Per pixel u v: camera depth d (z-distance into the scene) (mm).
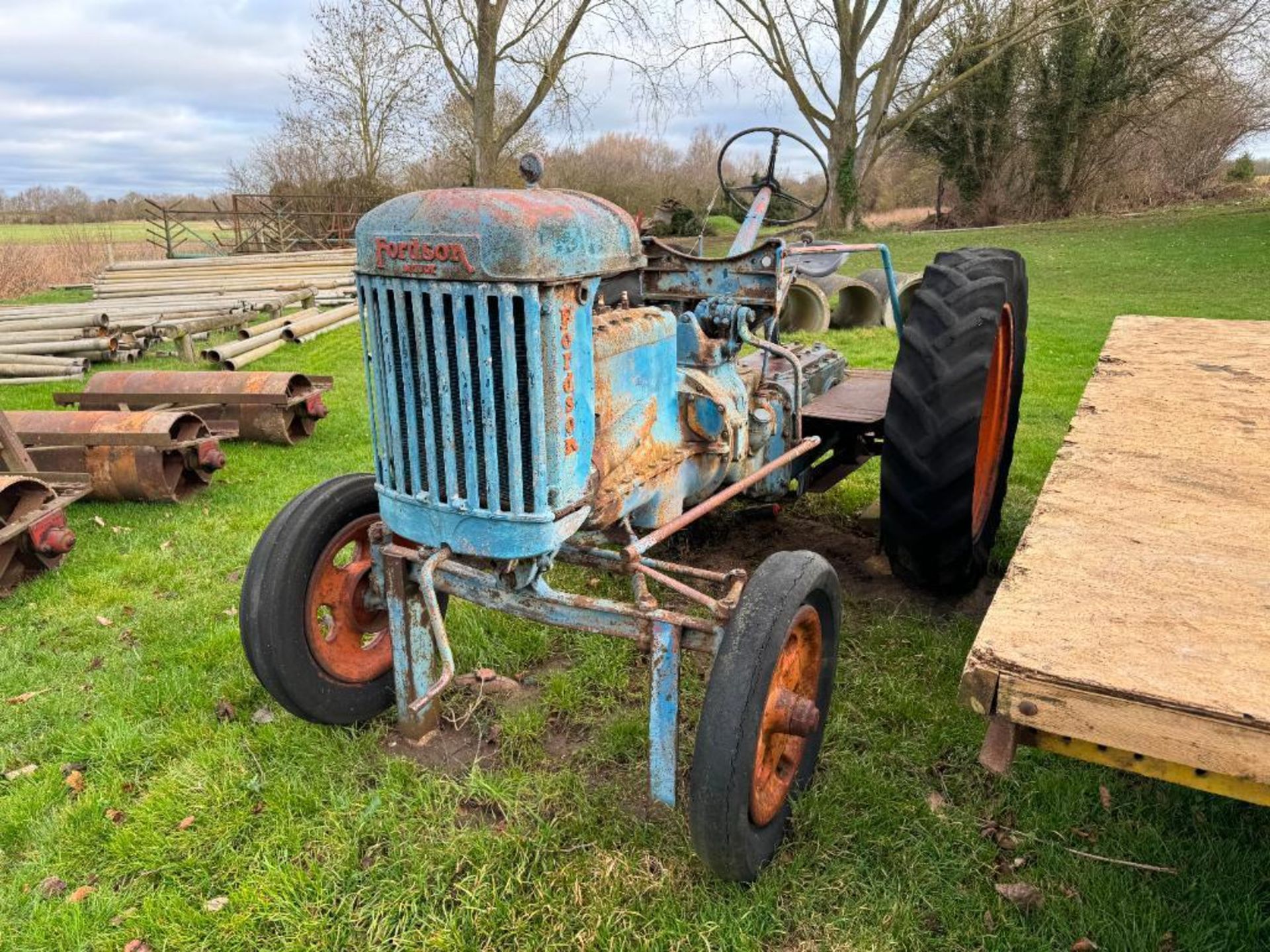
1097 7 20062
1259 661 1320
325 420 6855
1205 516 1844
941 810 2461
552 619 2314
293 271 14844
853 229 23516
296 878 2225
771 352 3053
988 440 3502
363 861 2309
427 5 18641
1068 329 10031
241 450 6039
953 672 3104
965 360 3053
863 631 3402
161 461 4797
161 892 2223
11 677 3211
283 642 2514
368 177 24375
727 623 2113
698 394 2629
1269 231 18562
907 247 19688
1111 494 1966
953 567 3266
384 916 2129
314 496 2617
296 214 22078
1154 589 1547
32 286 16000
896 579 3852
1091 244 18547
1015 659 1341
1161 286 13352
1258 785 1264
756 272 2879
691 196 27234
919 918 2135
